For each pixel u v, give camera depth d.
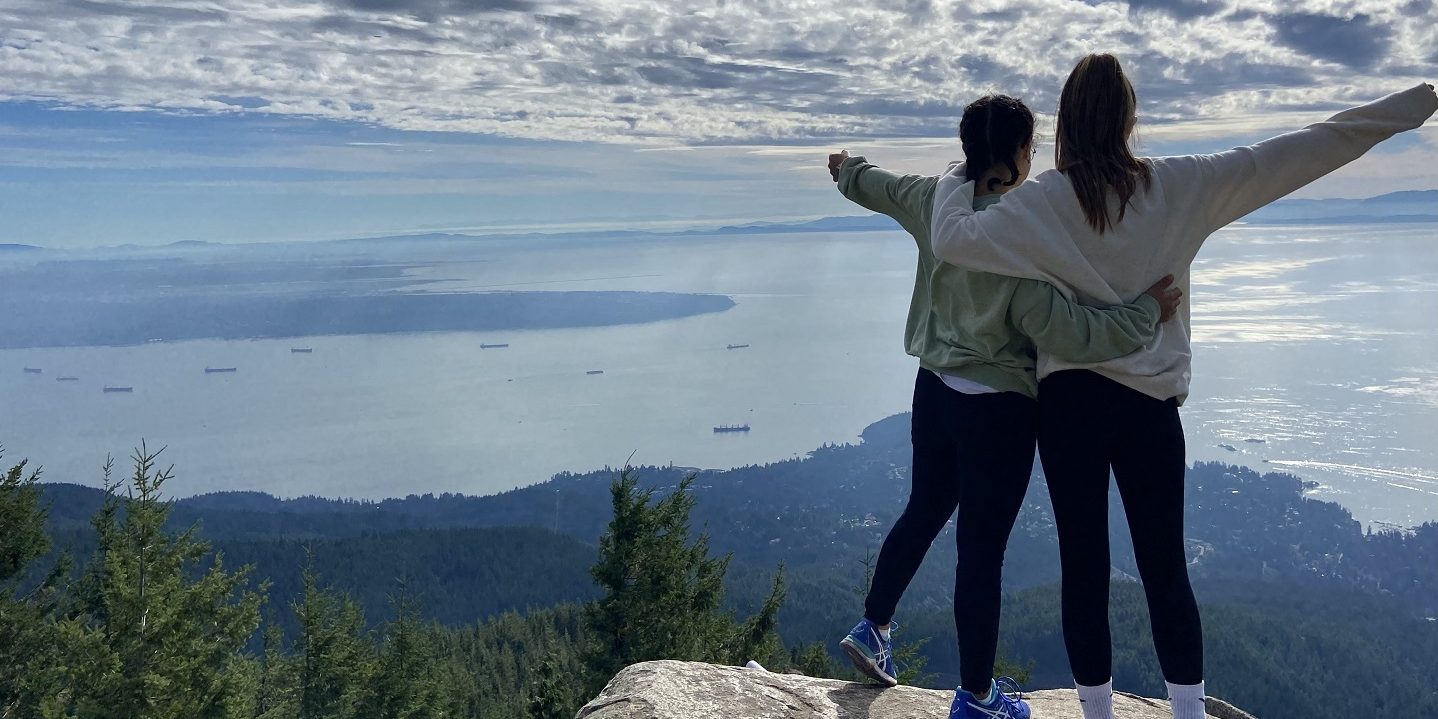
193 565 13.95
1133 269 2.48
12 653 13.21
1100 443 2.49
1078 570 2.59
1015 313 2.50
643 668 3.21
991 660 2.71
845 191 3.21
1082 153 2.48
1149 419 2.47
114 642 12.58
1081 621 2.62
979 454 2.64
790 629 81.75
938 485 2.96
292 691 22.08
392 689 24.33
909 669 11.79
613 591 16.09
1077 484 2.53
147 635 12.61
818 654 17.59
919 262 2.94
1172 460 2.51
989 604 2.67
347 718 23.09
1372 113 2.50
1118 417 2.47
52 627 13.47
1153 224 2.47
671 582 15.97
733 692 3.04
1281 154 2.52
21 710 12.62
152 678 12.05
